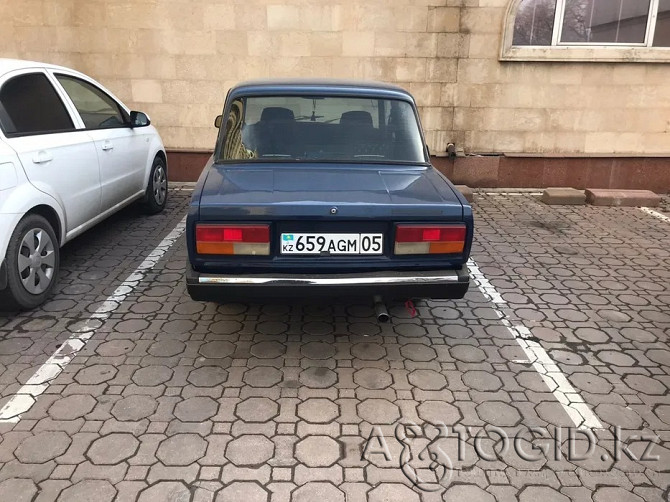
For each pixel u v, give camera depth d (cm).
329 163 377
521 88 754
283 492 242
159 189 651
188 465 256
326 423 288
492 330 391
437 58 741
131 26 729
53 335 368
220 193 315
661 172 786
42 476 247
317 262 310
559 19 740
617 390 323
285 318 402
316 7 721
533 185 796
